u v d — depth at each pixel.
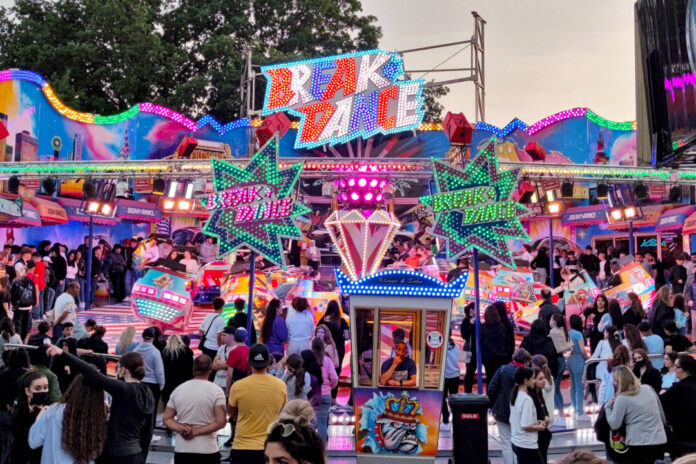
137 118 30.33
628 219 24.50
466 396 10.24
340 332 14.06
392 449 10.55
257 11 45.25
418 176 21.08
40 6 41.38
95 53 39.12
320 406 11.25
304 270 24.30
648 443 8.38
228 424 13.27
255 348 8.45
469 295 19.31
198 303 24.91
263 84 41.88
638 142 13.88
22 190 25.19
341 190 21.36
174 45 42.66
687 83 11.70
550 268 25.00
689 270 21.67
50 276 21.81
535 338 13.09
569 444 12.05
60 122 28.64
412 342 10.63
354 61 22.61
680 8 11.93
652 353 12.91
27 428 7.79
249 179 13.42
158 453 11.65
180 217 31.67
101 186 22.70
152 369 11.04
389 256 27.33
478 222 12.29
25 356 8.81
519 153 30.91
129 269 28.16
